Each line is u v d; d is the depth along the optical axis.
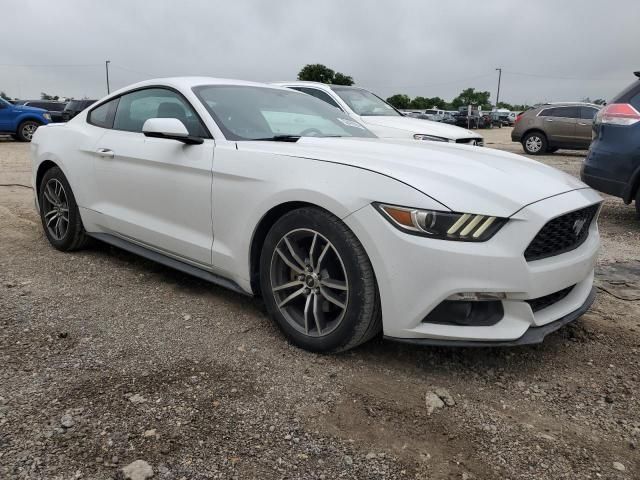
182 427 2.17
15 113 17.41
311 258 2.71
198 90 3.53
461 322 2.44
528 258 2.51
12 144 16.53
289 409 2.32
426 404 2.39
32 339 2.88
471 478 1.95
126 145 3.73
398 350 2.87
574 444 2.16
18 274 3.91
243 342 2.92
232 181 3.00
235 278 3.11
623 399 2.48
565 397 2.49
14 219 5.65
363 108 8.52
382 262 2.43
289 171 2.77
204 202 3.18
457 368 2.72
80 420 2.19
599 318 3.35
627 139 5.54
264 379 2.55
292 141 3.26
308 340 2.78
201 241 3.25
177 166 3.30
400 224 2.39
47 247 4.65
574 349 2.95
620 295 3.74
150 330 3.04
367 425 2.23
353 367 2.69
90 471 1.91
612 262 4.54
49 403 2.29
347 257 2.54
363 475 1.95
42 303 3.38
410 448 2.10
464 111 40.59
